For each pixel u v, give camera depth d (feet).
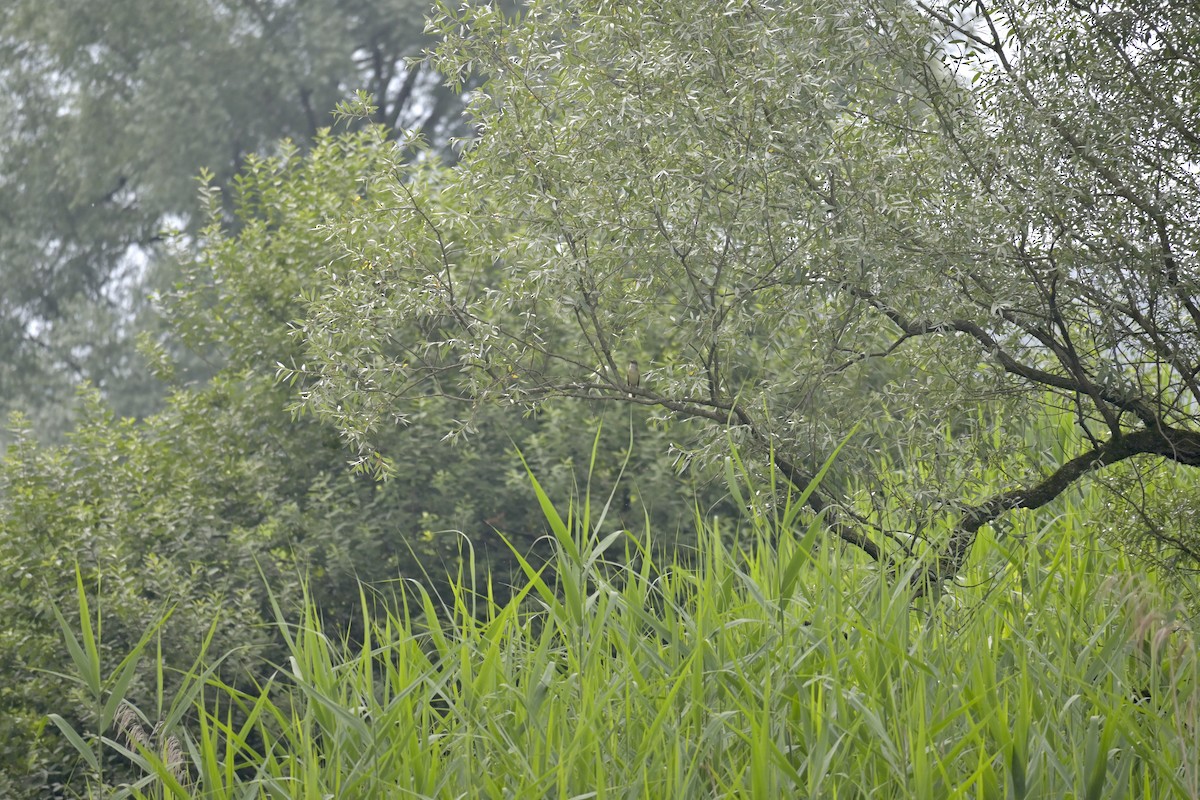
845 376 21.54
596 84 20.75
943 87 19.53
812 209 19.17
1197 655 14.24
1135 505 19.12
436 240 23.27
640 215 20.27
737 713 14.56
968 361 19.57
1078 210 17.78
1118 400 18.85
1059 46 18.26
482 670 15.07
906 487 19.94
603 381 24.20
